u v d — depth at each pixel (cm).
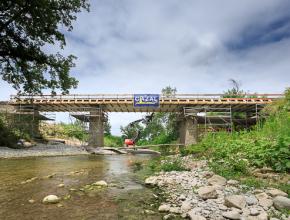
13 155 2055
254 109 3747
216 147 1337
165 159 1563
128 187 768
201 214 468
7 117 3334
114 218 471
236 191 601
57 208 533
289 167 697
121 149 3838
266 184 638
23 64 2588
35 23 2350
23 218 465
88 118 3666
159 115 6106
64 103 3541
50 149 2836
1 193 666
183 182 777
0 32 2252
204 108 3578
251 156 880
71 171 1143
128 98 3522
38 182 834
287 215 437
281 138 805
